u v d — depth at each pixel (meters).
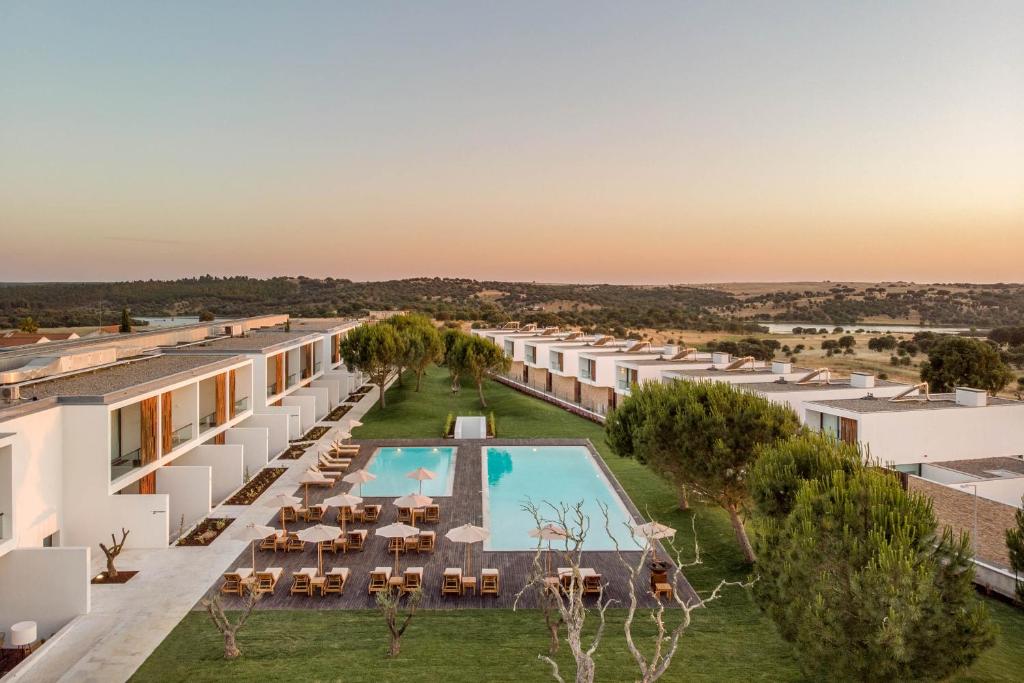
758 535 13.85
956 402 31.27
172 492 25.38
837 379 40.22
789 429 20.55
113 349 31.41
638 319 145.62
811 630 11.33
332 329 56.31
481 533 20.12
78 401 21.12
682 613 18.12
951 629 10.70
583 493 30.38
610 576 20.75
